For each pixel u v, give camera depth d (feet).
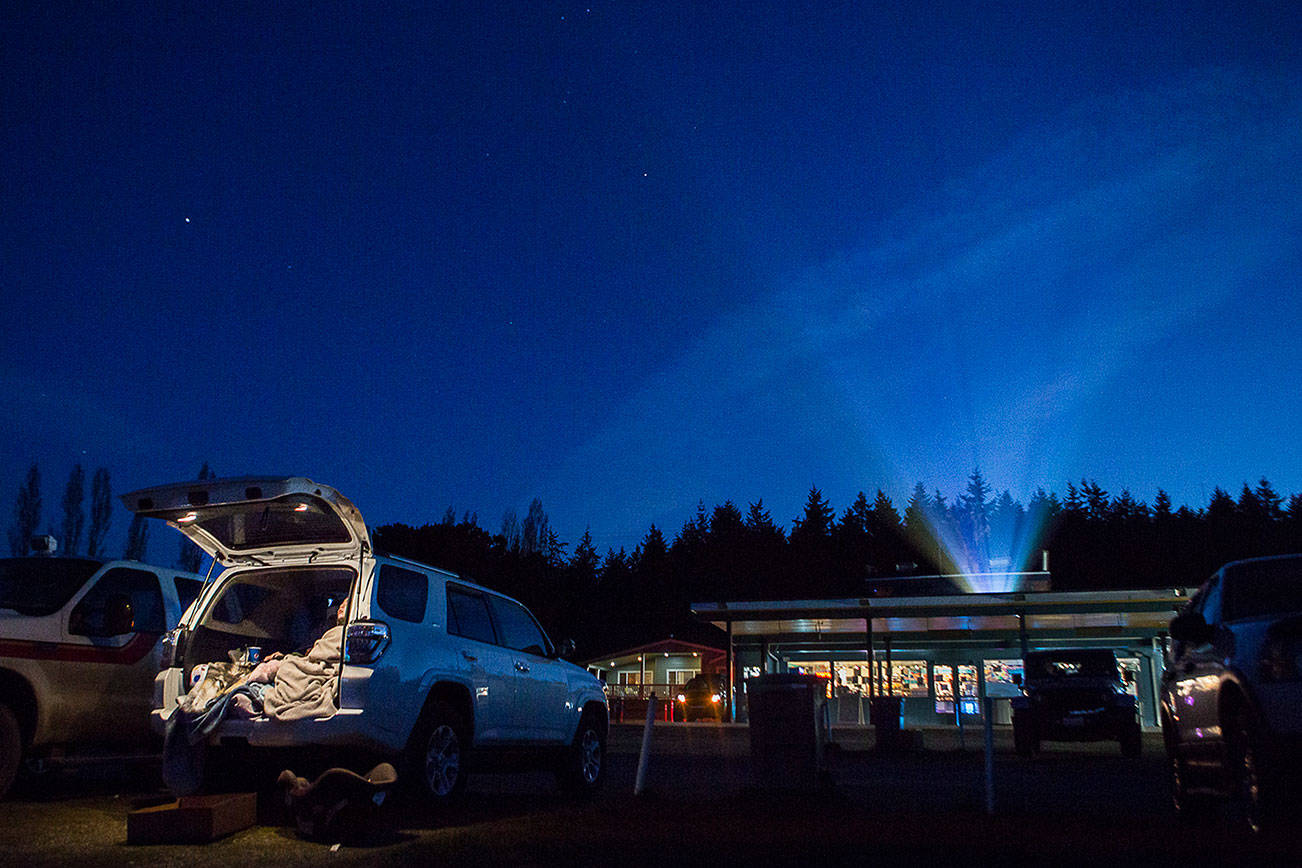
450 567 203.51
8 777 27.43
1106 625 107.65
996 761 52.31
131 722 30.94
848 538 306.55
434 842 21.39
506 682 28.96
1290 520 284.00
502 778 40.91
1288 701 18.74
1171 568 261.65
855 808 28.27
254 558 26.40
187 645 25.49
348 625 24.03
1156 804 30.09
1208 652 23.36
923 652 115.96
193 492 24.66
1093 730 55.42
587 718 33.81
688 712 138.31
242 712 23.53
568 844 21.34
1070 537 289.74
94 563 31.45
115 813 25.44
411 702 24.49
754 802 28.71
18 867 18.83
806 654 119.03
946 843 21.52
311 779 24.66
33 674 28.45
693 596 279.08
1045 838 22.09
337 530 25.20
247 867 18.86
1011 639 112.98
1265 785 18.98
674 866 19.13
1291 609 22.04
